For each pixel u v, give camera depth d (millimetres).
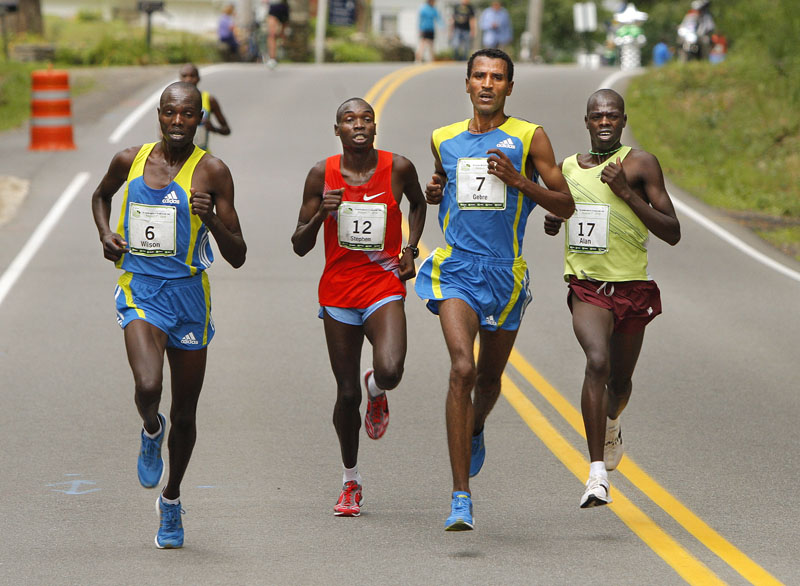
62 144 78812
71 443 30625
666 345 42094
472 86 24422
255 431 31797
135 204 22797
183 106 22453
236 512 25453
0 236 57594
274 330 42750
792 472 28484
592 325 24750
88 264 52656
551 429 32094
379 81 108500
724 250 60219
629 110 99188
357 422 24984
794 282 53344
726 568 21703
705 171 85125
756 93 100125
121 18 199750
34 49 125688
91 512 25469
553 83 106500
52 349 40000
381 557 22406
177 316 22922
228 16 149125
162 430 23125
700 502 26094
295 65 125750
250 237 58219
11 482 27484
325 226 24984
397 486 27406
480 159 24312
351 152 24688
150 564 22047
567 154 77938
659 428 32375
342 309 24828
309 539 23562
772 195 79000
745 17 108438
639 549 22844
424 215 25672
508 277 24641
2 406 33781
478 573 21422
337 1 174625
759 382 37375
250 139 83125
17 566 21906
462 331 23672
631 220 25125
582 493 26828
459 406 22984
